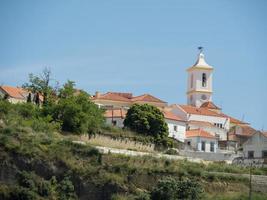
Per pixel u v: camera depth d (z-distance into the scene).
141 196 175.88
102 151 192.88
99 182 179.25
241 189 189.38
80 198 176.75
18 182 172.50
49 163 179.12
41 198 169.62
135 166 187.12
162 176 186.50
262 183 190.50
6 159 174.88
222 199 179.62
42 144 184.75
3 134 181.25
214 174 191.12
